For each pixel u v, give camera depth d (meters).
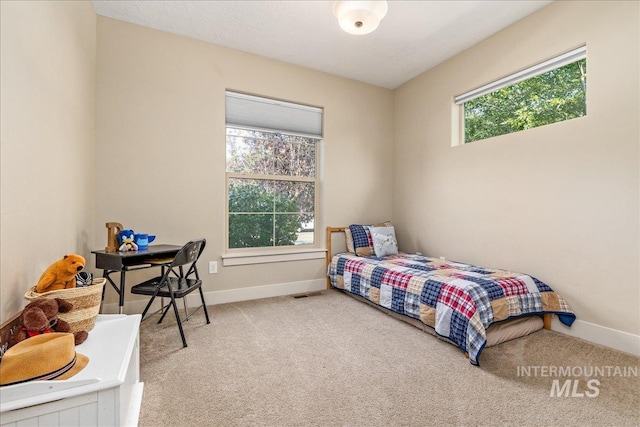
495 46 2.76
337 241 3.64
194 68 2.84
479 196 2.93
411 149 3.75
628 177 1.96
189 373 1.69
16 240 1.14
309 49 3.03
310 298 3.16
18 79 1.16
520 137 2.58
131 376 1.29
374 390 1.54
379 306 2.78
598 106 2.09
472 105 3.19
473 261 2.98
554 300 2.28
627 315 1.96
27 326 0.95
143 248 2.27
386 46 2.98
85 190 2.19
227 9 2.42
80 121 2.05
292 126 3.39
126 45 2.57
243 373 1.70
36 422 0.79
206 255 2.90
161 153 2.71
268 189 3.34
